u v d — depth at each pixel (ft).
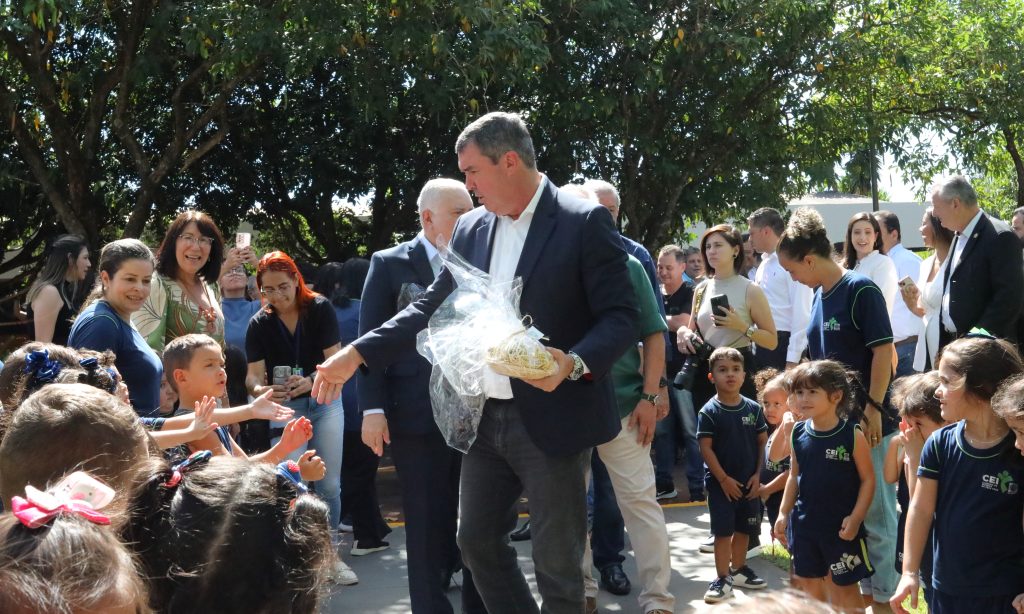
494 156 11.16
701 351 22.03
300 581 6.48
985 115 56.85
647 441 15.05
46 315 19.22
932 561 11.82
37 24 30.68
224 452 12.67
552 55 41.16
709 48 44.01
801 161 49.03
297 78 41.50
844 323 15.88
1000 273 17.67
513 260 11.51
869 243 22.88
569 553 11.31
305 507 6.65
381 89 37.24
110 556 4.58
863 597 15.51
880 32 49.49
